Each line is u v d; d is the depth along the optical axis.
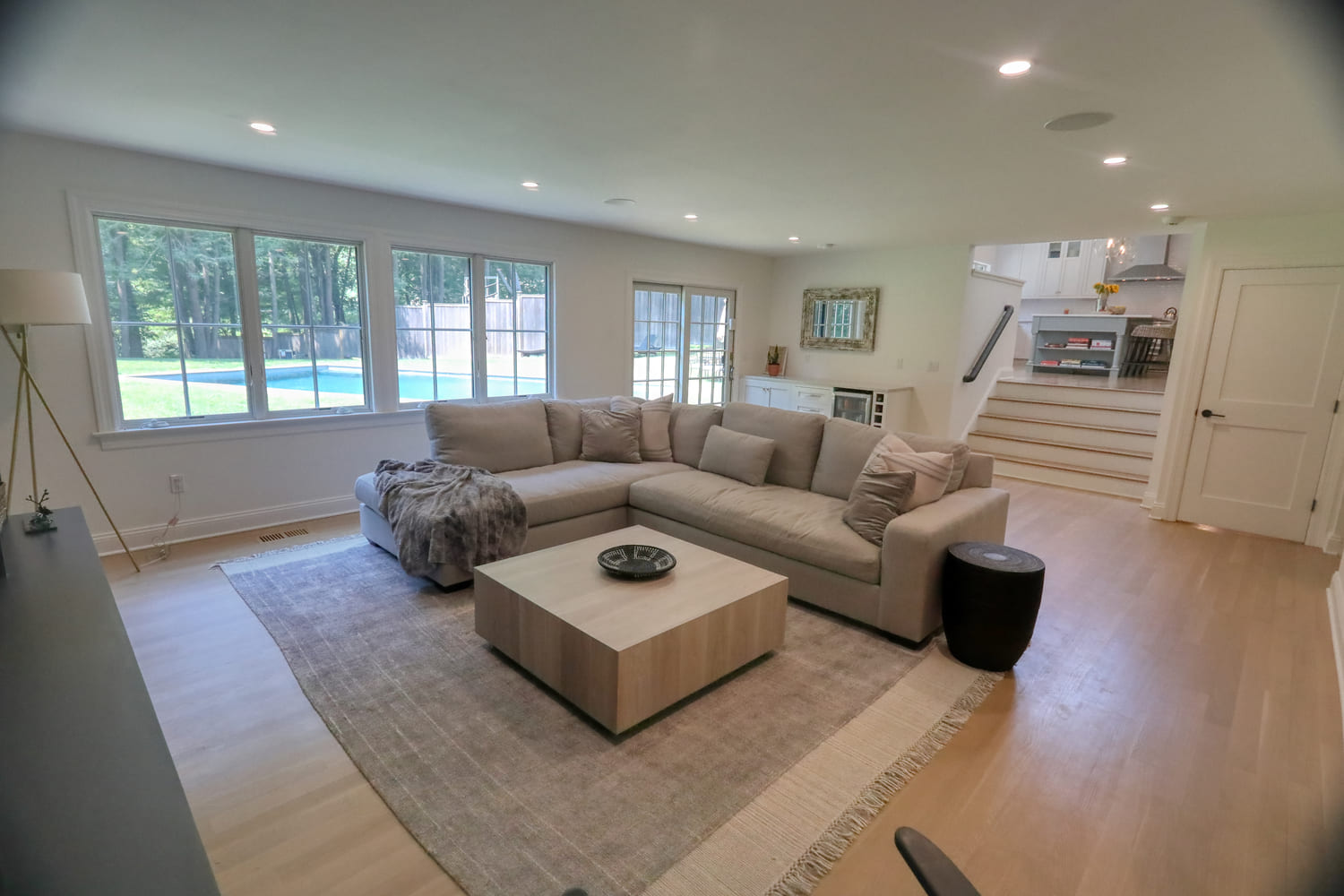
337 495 4.40
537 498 3.49
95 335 3.38
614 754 2.02
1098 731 2.21
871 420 6.27
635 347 6.30
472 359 5.06
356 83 2.33
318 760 1.97
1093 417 6.36
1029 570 2.45
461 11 1.77
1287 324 4.28
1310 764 2.06
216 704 2.24
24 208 3.10
